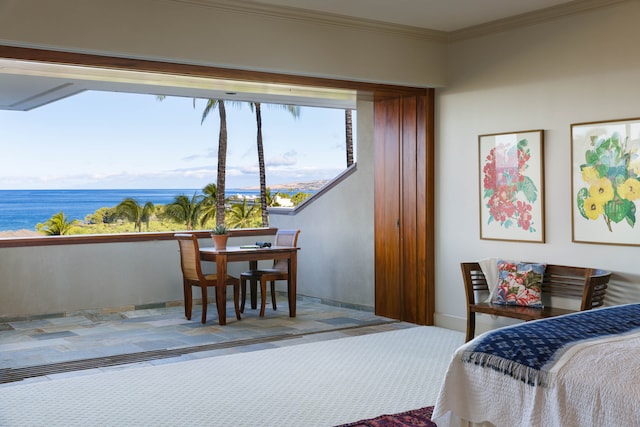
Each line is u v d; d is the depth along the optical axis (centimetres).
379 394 450
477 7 568
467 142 650
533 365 306
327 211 841
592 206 548
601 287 521
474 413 327
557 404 289
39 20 463
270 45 559
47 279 752
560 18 570
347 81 629
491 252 631
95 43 483
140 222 2627
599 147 543
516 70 605
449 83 668
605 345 317
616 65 533
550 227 580
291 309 749
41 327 702
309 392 455
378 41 621
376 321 716
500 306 576
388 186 721
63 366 535
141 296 810
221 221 2112
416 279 696
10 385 480
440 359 543
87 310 775
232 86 709
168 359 554
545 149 584
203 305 714
